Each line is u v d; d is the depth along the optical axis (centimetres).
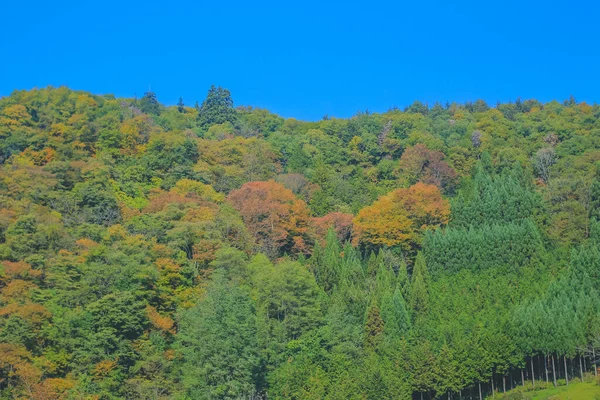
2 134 15788
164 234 12238
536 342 9831
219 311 9619
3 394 8719
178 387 9500
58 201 12850
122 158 15912
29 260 10494
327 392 9006
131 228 12431
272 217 13575
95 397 8938
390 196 14400
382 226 13338
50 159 15075
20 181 12925
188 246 12194
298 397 8962
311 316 10212
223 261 11444
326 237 13538
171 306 10700
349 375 9256
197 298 10825
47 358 9225
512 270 11731
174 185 15000
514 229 12169
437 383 9369
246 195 14462
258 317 10031
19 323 9212
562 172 15962
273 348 9781
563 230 12650
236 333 9281
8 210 11750
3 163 14888
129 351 9569
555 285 10906
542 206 13375
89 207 12912
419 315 10706
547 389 9769
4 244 10831
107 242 11469
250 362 9150
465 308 10631
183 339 9800
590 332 9881
